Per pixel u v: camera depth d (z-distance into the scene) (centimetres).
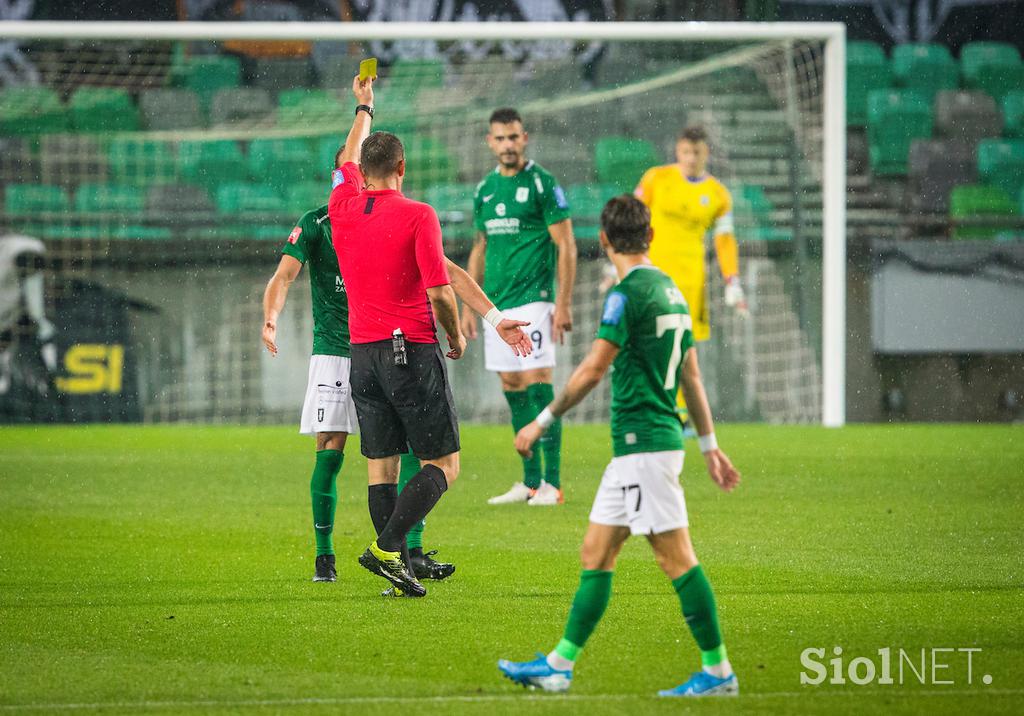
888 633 1536
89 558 2105
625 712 1197
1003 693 1268
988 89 6141
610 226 1300
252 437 4288
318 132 5566
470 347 4938
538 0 6141
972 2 6425
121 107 5834
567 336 5122
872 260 4912
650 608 1675
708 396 5100
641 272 1274
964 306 4922
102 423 4859
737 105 5809
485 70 5991
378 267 1686
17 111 5694
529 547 2208
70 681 1318
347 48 6116
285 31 4250
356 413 1820
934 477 3150
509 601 1734
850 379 4984
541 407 2802
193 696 1256
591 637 1511
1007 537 2280
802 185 5428
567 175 5806
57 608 1697
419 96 5900
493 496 2906
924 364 5009
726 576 1914
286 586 1853
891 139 5903
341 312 1908
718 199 3916
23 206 5381
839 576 1912
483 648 1458
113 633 1545
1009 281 4903
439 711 1202
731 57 5384
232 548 2206
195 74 5994
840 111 4578
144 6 6022
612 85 5950
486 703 1228
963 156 5853
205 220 5216
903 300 4909
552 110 5850
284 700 1241
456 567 2014
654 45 5997
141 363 4906
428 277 1658
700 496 2830
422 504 1703
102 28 4200
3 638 1523
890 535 2300
